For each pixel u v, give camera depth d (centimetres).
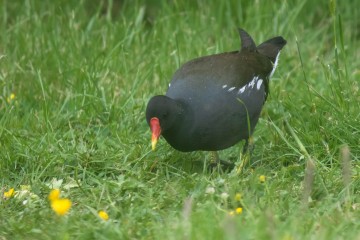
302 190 949
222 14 1605
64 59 1395
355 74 1368
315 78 1368
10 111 1206
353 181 980
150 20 1596
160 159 1093
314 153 1071
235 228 739
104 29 1509
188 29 1521
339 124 1127
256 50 1151
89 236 840
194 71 1059
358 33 1612
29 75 1360
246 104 1052
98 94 1277
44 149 1104
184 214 825
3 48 1480
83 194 1006
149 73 1325
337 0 1625
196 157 1123
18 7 1625
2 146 1121
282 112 1166
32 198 989
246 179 999
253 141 1113
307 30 1568
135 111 1233
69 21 1521
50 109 1262
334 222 848
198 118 1020
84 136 1175
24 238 861
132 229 855
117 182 1016
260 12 1557
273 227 770
